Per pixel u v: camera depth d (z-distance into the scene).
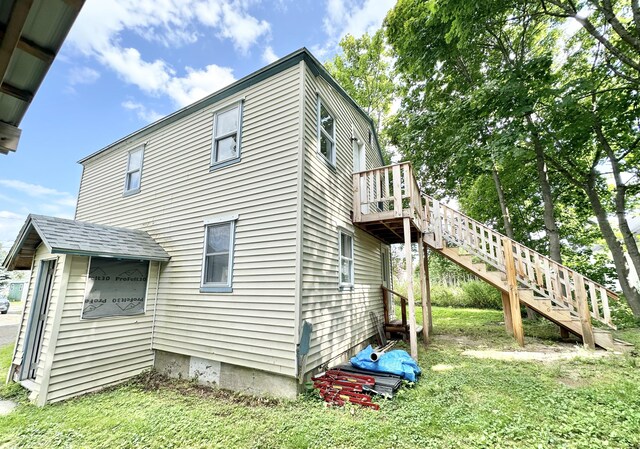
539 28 11.06
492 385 4.56
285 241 5.00
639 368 5.08
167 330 6.08
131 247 5.99
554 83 10.01
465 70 12.07
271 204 5.29
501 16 10.21
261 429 3.56
